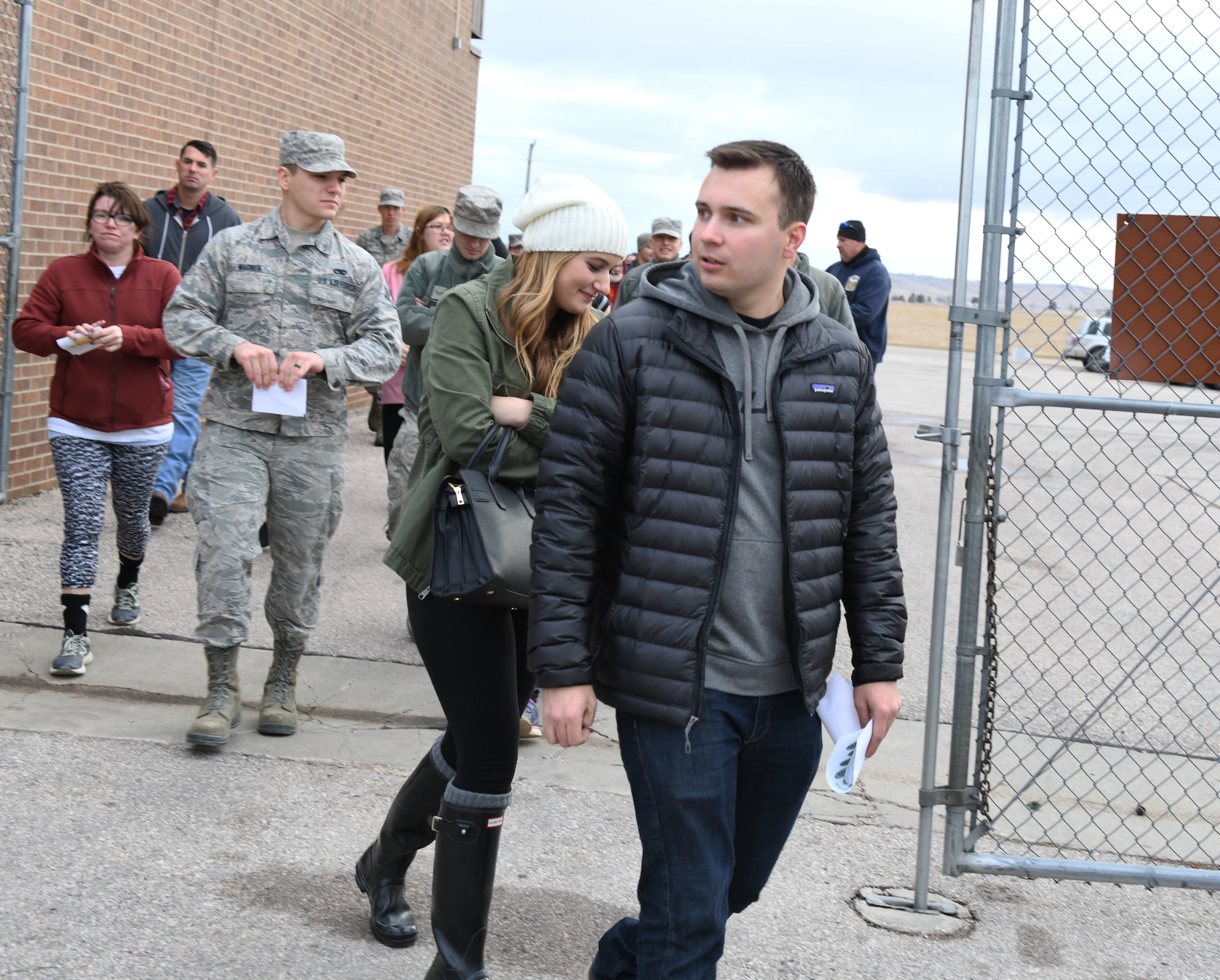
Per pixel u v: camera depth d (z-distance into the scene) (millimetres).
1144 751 4832
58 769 3951
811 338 2385
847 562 2559
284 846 3564
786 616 2340
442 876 2732
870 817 4113
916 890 3484
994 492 3371
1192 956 3318
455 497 2674
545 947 3150
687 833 2277
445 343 2834
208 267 4148
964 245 3248
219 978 2881
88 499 4844
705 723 2291
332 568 6703
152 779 3936
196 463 4172
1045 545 8695
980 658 5902
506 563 2611
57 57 7277
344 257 4281
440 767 2938
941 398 21828
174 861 3424
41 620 5316
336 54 11469
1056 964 3232
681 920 2277
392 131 13102
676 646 2240
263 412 4051
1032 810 4234
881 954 3223
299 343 4203
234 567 4094
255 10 9805
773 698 2379
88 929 3039
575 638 2246
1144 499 11016
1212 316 3197
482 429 2750
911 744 4844
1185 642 6398
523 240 2869
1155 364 3262
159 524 7125
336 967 2971
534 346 2852
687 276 2354
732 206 2217
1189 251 3197
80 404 4867
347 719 4637
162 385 5125
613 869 3604
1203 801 4414
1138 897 3643
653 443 2246
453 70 14945
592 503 2287
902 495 10844
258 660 5191
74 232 7605
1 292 6980
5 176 6914
